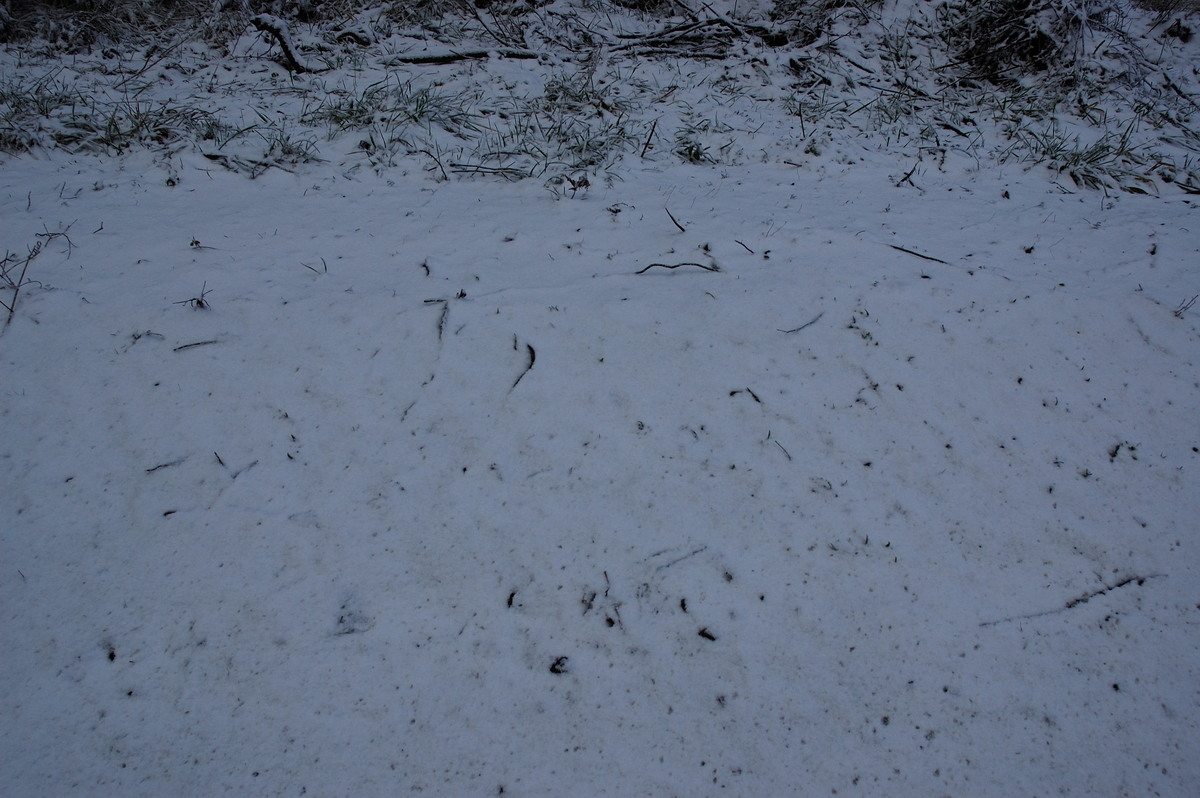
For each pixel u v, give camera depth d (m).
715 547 2.44
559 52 7.02
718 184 4.77
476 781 1.90
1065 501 2.68
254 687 2.04
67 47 6.44
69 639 2.11
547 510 2.51
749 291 3.46
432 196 4.38
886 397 3.00
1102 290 3.58
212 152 4.57
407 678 2.08
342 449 2.66
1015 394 3.05
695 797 1.90
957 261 3.80
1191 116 6.28
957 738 2.04
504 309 3.26
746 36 7.30
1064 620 2.32
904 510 2.60
